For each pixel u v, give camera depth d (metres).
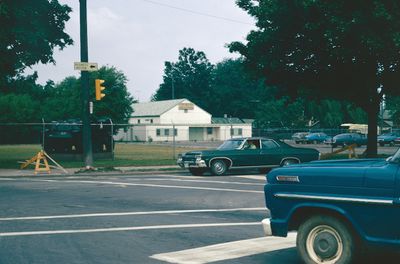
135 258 7.22
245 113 121.75
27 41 26.97
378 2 21.75
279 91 30.95
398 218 5.64
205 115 89.38
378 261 6.75
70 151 33.09
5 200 13.57
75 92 75.94
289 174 6.55
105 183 18.09
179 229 9.41
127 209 11.97
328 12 23.52
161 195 14.61
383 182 5.76
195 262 6.98
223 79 126.81
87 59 22.98
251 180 19.25
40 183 18.20
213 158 21.27
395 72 26.72
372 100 28.86
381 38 22.38
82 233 9.05
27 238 8.63
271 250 7.70
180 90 133.50
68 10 29.75
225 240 8.44
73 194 14.88
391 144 58.62
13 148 53.91
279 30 26.58
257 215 11.09
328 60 26.92
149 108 90.69
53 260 7.12
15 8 26.14
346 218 6.00
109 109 66.56
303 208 6.38
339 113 88.00
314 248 6.29
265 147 22.03
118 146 59.50
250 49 28.23
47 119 76.69
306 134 66.38
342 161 6.96
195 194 14.83
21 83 32.66
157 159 31.97
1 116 73.06
